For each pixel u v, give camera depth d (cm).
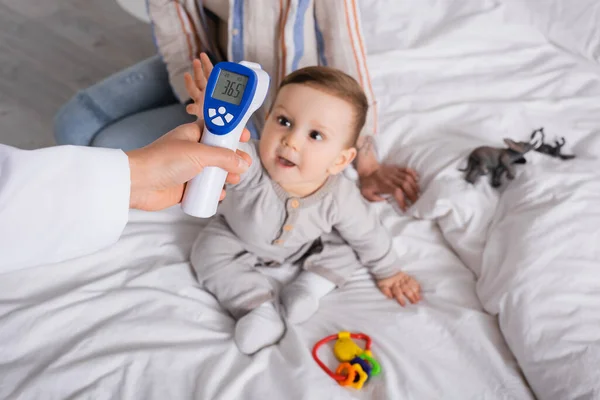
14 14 232
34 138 177
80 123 134
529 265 97
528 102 141
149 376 83
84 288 93
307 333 97
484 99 144
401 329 97
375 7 166
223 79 73
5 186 57
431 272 110
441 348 94
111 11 243
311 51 125
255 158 101
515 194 111
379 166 130
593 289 96
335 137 99
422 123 135
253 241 107
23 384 79
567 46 162
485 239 110
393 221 120
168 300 95
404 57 152
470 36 159
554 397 87
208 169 72
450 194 113
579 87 151
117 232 66
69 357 83
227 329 96
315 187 105
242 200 104
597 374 86
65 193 61
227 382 84
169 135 74
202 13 132
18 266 63
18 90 195
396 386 87
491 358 93
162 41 135
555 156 121
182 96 136
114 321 89
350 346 91
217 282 100
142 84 142
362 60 125
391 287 107
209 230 108
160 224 113
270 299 99
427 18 166
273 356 91
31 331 85
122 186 64
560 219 103
